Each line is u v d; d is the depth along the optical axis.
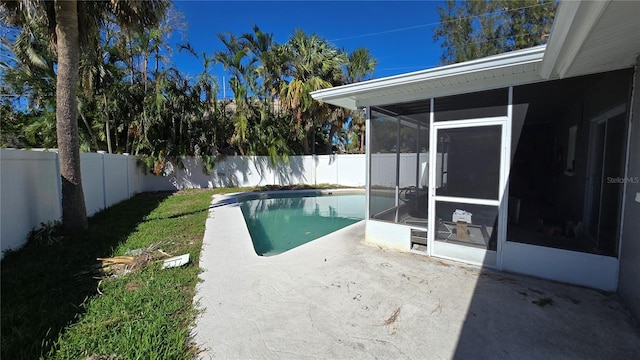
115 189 9.03
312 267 3.87
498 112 3.70
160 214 7.51
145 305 2.75
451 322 2.58
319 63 12.34
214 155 13.93
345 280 3.46
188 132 12.91
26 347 2.11
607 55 2.61
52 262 3.83
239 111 13.03
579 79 3.24
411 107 4.47
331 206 10.96
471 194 3.95
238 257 4.24
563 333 2.41
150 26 6.03
